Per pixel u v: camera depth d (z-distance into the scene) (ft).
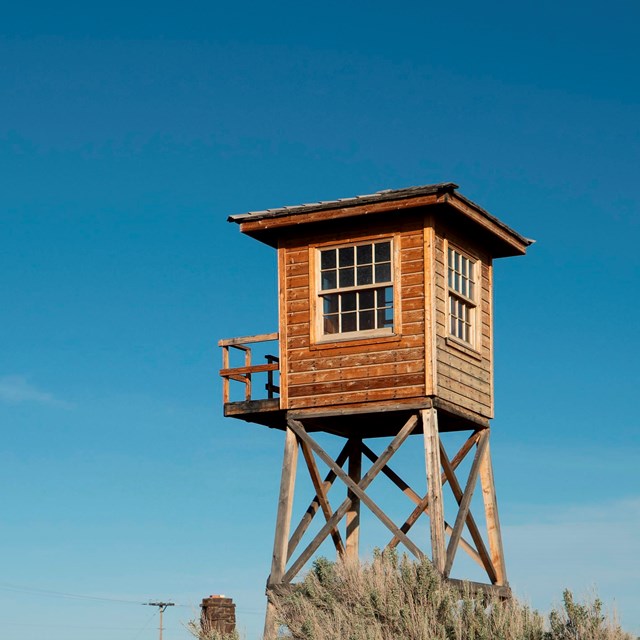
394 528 80.07
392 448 81.00
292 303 85.51
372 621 75.72
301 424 83.97
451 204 81.61
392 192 82.38
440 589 76.28
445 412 82.43
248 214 86.07
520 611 76.13
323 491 84.79
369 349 82.89
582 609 73.87
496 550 86.12
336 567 80.07
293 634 78.13
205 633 80.94
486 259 90.17
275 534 82.53
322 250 85.46
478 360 87.15
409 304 82.28
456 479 83.87
